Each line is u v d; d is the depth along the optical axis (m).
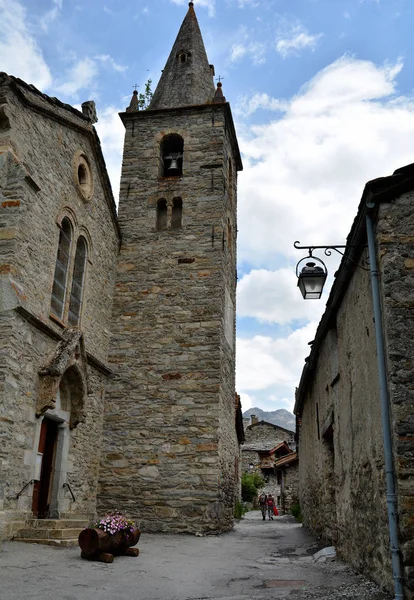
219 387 13.89
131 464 13.53
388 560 6.07
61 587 6.11
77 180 12.95
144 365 14.37
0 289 9.57
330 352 10.87
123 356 14.52
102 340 14.27
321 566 8.44
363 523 7.42
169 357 14.35
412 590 5.54
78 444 12.39
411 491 5.81
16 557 7.58
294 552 10.34
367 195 6.96
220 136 16.77
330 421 10.81
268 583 6.98
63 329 11.73
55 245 11.55
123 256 15.63
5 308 9.51
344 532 8.82
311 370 14.86
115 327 14.85
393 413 6.12
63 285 12.12
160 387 14.09
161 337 14.59
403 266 6.61
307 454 17.09
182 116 17.27
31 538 8.98
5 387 9.16
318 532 13.13
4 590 5.77
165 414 13.83
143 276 15.31
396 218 6.80
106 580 6.66
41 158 11.27
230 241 17.23
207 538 12.23
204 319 14.60
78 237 13.02
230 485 15.30
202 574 7.54
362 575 7.36
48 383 10.37
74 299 12.83
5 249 9.77
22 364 9.81
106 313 14.66
